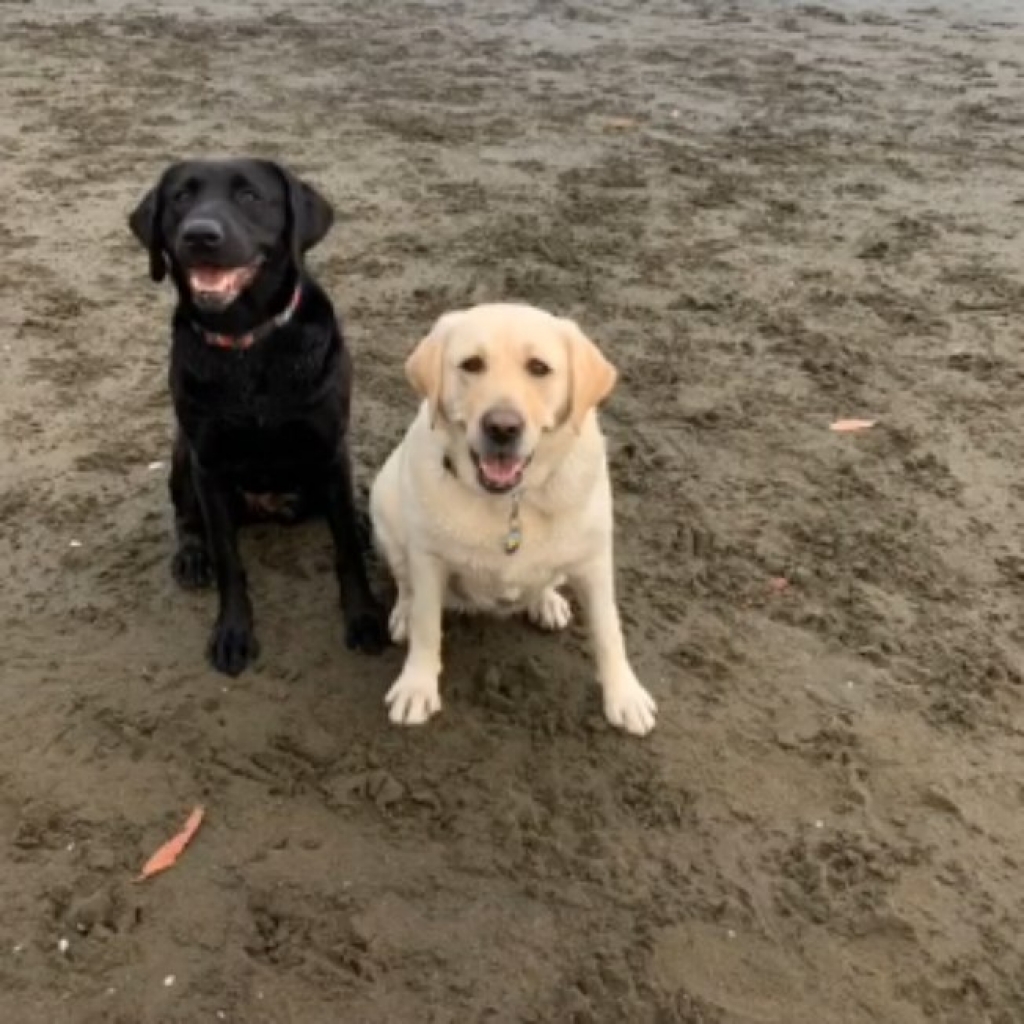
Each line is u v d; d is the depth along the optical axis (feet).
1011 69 14.40
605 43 15.70
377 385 6.96
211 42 15.19
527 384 3.97
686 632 5.03
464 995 3.48
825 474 6.18
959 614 5.15
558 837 4.03
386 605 5.24
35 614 5.07
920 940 3.68
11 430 6.41
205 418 4.65
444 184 10.15
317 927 3.68
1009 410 6.79
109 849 3.94
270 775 4.26
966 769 4.33
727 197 9.96
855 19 17.35
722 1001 3.48
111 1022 3.37
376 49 15.06
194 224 4.39
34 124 11.49
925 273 8.59
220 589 4.90
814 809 4.16
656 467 6.21
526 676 4.75
